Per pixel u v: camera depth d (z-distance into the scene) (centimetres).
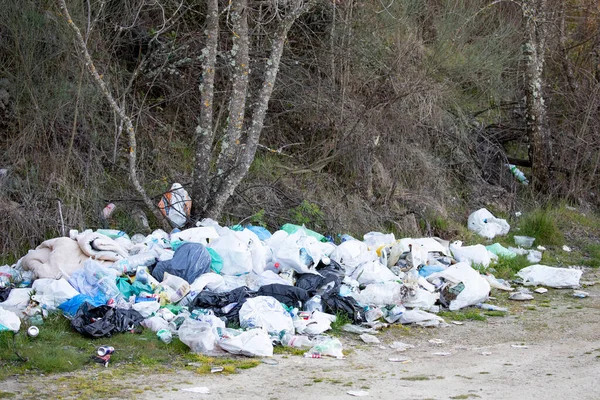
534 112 1509
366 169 1248
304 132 1292
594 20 1770
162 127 1163
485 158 1545
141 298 736
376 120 1277
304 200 1133
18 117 1006
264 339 640
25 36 1012
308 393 518
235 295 743
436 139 1452
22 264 800
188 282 786
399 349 675
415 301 831
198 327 648
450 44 1398
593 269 1152
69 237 877
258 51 1218
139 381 548
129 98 1145
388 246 971
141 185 1048
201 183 989
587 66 1741
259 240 880
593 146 1546
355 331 734
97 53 1076
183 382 547
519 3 1517
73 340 649
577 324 786
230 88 1193
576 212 1469
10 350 606
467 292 859
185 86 1198
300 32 1293
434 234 1226
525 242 1255
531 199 1488
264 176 1169
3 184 934
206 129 991
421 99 1366
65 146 1033
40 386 530
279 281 809
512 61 1597
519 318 818
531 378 566
